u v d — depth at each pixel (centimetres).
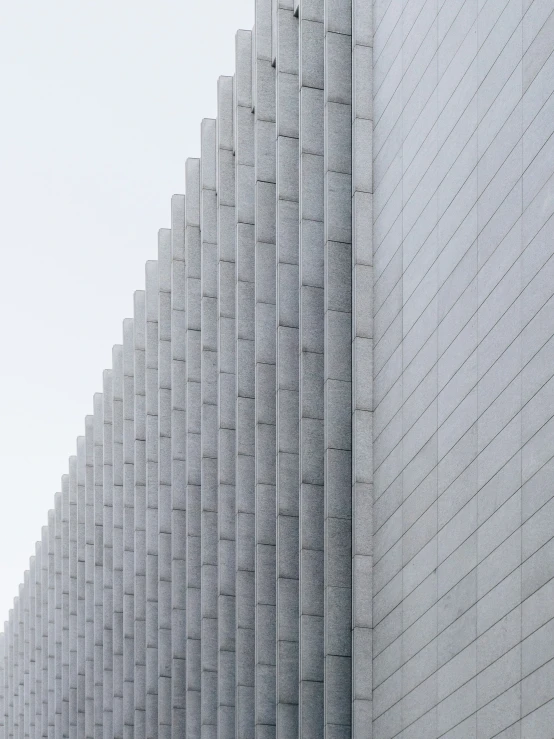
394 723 2730
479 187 2475
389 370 2905
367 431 2973
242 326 3809
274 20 3769
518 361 2264
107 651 5881
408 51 2923
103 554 6091
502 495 2294
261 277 3653
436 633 2545
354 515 2942
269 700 3384
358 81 3153
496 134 2411
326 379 3108
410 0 2928
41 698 7581
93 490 6462
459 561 2461
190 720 4191
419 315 2745
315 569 3128
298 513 3306
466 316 2502
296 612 3256
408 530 2727
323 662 3086
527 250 2252
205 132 4453
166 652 4722
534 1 2272
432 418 2638
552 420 2120
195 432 4453
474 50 2539
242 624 3600
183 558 4556
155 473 5172
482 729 2316
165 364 5003
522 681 2173
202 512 4125
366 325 3030
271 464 3538
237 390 3766
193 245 4625
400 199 2911
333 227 3177
